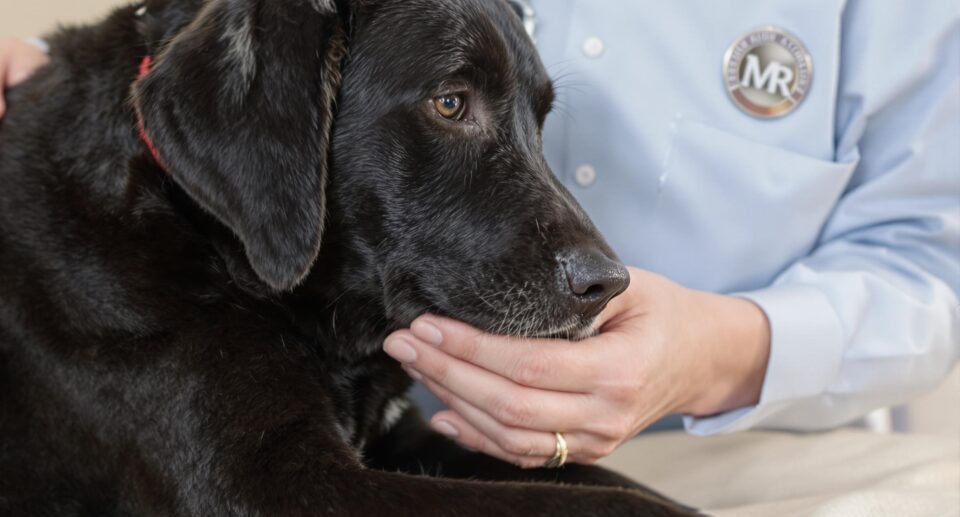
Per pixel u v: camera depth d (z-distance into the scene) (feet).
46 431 2.68
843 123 3.19
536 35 3.26
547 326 2.70
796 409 3.15
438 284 2.73
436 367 2.71
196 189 2.59
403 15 2.73
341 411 2.79
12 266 2.67
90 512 2.71
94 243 2.66
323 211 2.63
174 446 2.60
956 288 3.17
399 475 2.55
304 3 2.65
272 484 2.54
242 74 2.61
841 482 2.93
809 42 3.15
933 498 2.66
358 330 2.79
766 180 3.14
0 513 2.70
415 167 2.72
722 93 3.18
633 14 3.19
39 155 2.71
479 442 2.80
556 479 2.84
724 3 3.18
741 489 2.98
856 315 3.01
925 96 3.14
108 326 2.64
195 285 2.67
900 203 3.18
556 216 2.73
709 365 2.88
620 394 2.70
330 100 2.67
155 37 2.74
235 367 2.62
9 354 2.68
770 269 3.20
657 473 3.11
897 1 3.13
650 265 3.23
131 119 2.68
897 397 3.13
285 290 2.68
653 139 3.17
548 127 3.22
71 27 2.86
